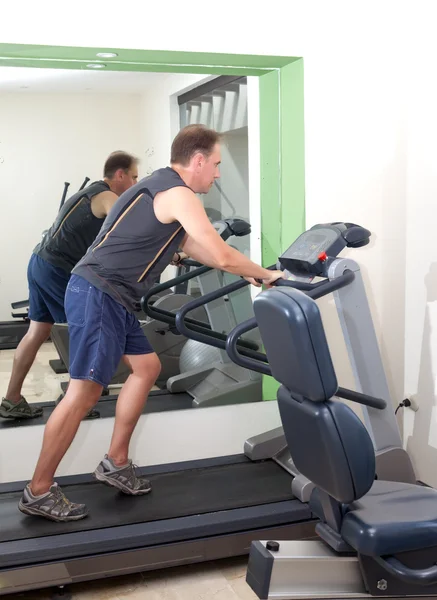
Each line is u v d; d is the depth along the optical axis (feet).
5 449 10.61
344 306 9.27
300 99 11.36
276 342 6.85
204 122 11.15
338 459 6.55
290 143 11.53
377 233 11.93
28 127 10.36
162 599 8.63
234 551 9.21
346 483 6.59
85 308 9.03
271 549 7.77
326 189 11.64
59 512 9.09
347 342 9.34
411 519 6.97
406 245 11.73
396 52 11.64
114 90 10.64
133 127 10.81
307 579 7.64
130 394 9.98
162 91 10.88
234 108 11.28
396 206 11.85
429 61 10.87
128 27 10.16
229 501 9.73
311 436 6.81
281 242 11.85
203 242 8.81
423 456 11.50
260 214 11.69
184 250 10.26
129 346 9.88
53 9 9.82
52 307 10.71
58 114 10.45
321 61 11.34
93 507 9.58
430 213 11.03
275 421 12.21
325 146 11.55
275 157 11.60
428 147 11.01
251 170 11.51
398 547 6.82
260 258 11.82
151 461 11.47
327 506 7.25
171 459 11.59
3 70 10.11
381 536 6.77
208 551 9.09
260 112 11.43
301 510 9.48
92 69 10.48
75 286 9.14
